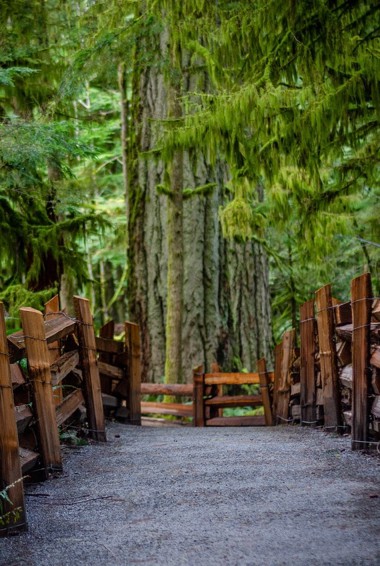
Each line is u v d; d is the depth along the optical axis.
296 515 4.05
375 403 5.92
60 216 15.09
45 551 3.72
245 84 8.66
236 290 15.52
